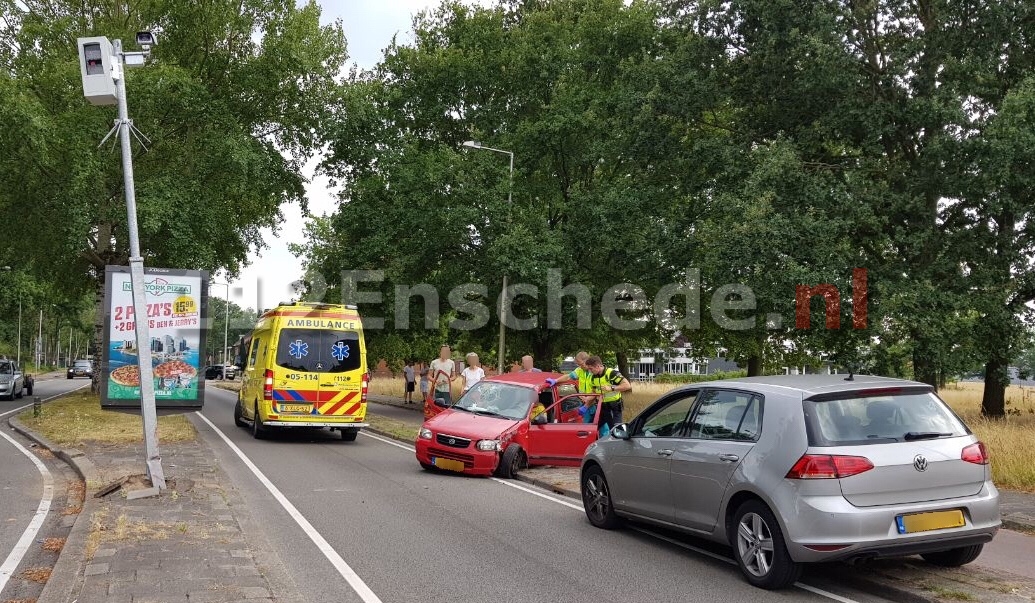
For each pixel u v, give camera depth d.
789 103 22.52
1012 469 10.89
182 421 20.02
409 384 36.19
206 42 28.16
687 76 23.56
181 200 25.41
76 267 31.09
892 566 6.65
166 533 7.32
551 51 28.70
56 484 10.98
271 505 9.45
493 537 7.96
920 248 20.11
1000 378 23.09
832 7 21.00
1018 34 20.12
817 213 20.28
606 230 25.56
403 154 28.03
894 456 6.02
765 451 6.38
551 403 13.39
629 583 6.32
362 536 7.87
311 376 17.08
